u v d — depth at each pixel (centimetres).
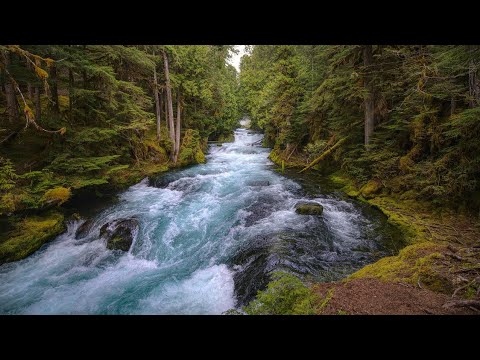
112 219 1106
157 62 2070
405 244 830
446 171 949
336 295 505
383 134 1324
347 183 1463
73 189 1219
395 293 498
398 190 1146
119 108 1628
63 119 1322
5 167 921
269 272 696
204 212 1177
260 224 1018
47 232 977
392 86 1245
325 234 921
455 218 891
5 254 841
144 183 1677
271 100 2173
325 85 1420
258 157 2495
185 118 2509
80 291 727
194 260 858
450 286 502
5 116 1262
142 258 891
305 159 2027
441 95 975
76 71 1303
